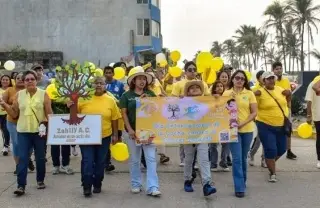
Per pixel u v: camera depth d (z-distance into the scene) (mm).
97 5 47000
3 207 6570
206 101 6965
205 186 6875
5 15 47406
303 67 67375
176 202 6750
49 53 45594
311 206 6535
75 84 7039
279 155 7992
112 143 7465
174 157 10234
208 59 9102
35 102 7016
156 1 50750
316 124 8883
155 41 49344
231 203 6688
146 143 6984
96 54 47250
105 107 7152
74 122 6988
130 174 8102
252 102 7090
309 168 9031
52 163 9430
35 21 47250
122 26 47156
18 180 7105
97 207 6543
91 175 7031
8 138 10602
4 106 7020
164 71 12453
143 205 6621
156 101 6977
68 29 47219
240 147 7059
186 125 6965
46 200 6902
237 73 7117
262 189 7473
